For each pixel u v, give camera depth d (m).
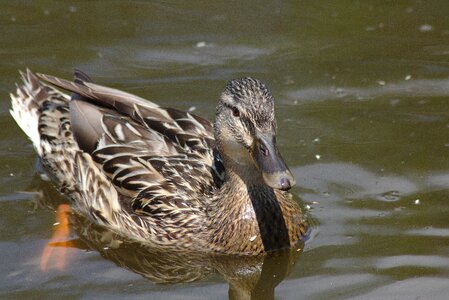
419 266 12.13
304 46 17.38
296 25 18.00
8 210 13.78
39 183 14.56
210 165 13.79
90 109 14.45
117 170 13.82
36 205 13.99
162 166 13.70
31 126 15.09
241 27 17.95
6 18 18.14
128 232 13.59
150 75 16.58
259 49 17.30
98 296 11.83
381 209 13.35
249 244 12.97
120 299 11.77
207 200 13.40
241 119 12.21
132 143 14.02
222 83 16.33
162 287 12.18
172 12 18.44
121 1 18.78
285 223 12.94
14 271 12.38
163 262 13.09
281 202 12.96
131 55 17.16
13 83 16.31
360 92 16.08
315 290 11.80
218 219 13.12
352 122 15.30
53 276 12.31
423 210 13.25
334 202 13.59
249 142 12.11
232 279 12.59
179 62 16.95
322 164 14.35
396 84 16.27
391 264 12.21
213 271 12.83
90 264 12.73
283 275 12.61
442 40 17.44
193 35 17.73
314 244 12.78
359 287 11.78
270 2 18.77
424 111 15.50
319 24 18.03
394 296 11.55
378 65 16.78
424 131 14.98
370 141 14.82
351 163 14.34
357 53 17.14
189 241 13.27
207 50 17.30
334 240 12.81
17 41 17.48
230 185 13.03
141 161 13.79
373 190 13.76
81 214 14.43
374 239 12.75
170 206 13.36
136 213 13.51
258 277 12.70
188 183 13.52
